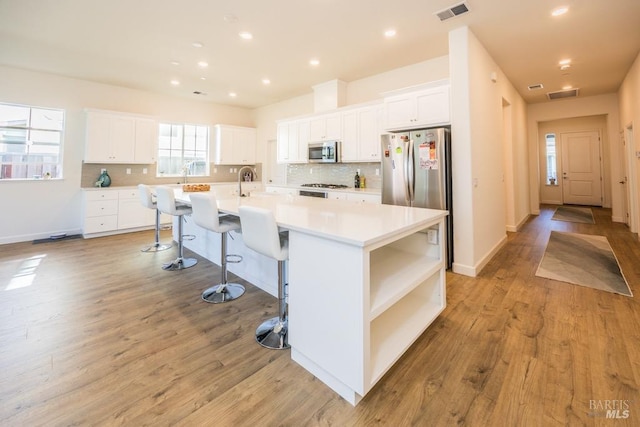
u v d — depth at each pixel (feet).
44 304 8.41
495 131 13.65
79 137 17.10
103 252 13.73
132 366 5.74
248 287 9.69
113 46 12.41
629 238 15.28
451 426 4.37
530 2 9.09
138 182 19.60
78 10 9.70
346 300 4.76
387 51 12.75
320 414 4.62
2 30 11.04
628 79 15.25
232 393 5.06
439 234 7.40
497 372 5.52
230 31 11.04
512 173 17.67
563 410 4.61
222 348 6.36
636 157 14.57
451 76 10.92
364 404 4.80
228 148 22.77
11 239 15.40
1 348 6.30
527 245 14.61
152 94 19.61
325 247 5.06
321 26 10.63
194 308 8.22
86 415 4.57
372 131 15.10
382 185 12.73
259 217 5.92
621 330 6.84
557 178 29.84
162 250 14.07
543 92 19.17
